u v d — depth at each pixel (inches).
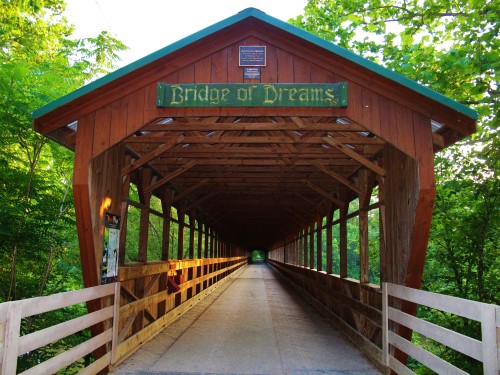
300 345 246.8
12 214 231.5
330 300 346.6
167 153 275.0
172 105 176.9
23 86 254.1
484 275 335.3
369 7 400.8
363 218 269.6
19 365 228.1
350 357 217.9
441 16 355.9
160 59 177.3
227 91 177.9
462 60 290.4
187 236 1013.2
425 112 174.4
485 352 95.4
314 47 177.3
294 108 177.5
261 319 345.7
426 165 171.9
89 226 175.8
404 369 160.1
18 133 248.8
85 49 431.8
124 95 179.3
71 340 278.4
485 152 321.1
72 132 197.3
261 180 372.5
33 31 390.6
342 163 281.7
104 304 185.8
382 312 189.6
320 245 463.5
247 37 183.2
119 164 219.3
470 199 330.6
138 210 736.3
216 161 301.0
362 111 176.6
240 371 190.2
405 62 372.2
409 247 180.4
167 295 313.3
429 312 354.3
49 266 273.9
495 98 288.2
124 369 189.2
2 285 268.8
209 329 295.7
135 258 713.6
